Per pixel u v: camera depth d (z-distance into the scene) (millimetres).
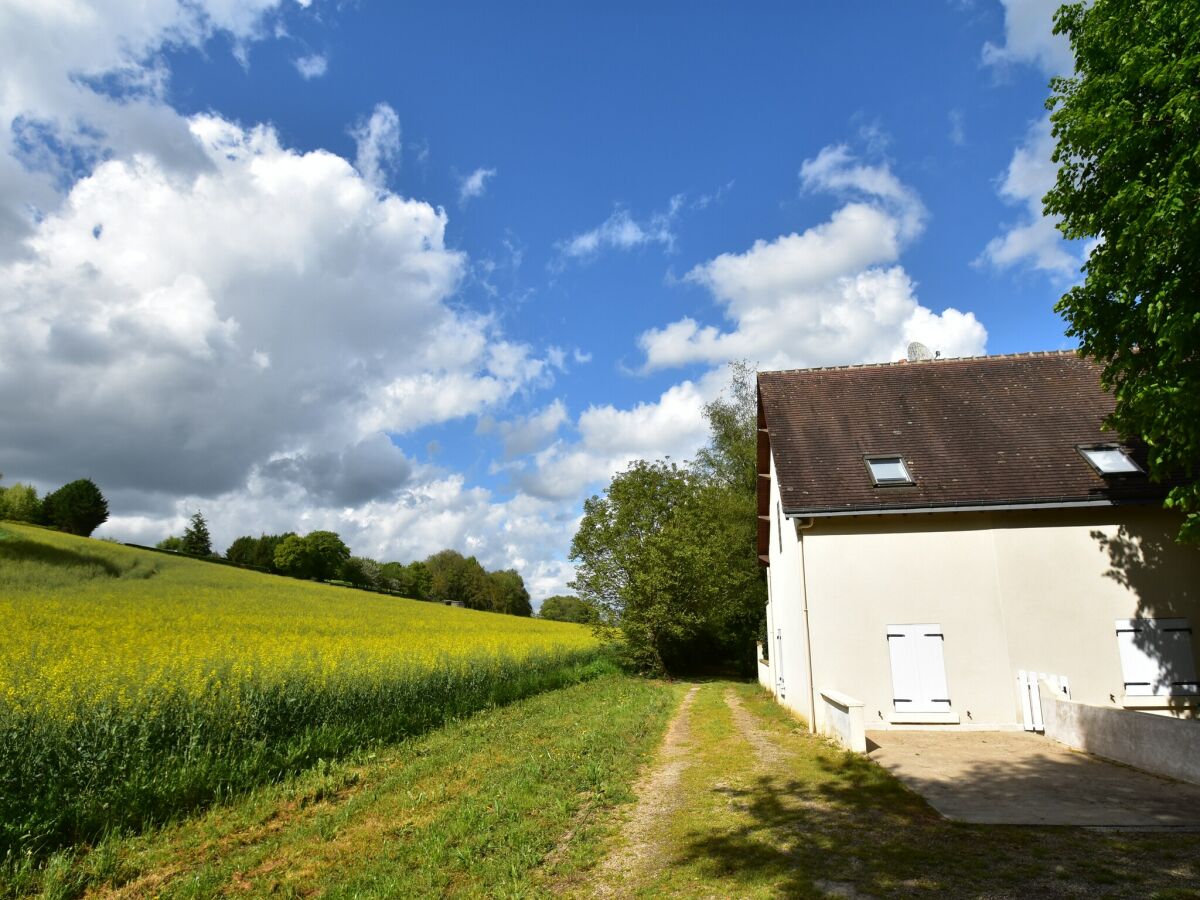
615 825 7098
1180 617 12688
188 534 90875
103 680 9969
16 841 6691
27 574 36531
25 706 8562
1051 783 8328
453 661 18438
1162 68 8109
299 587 57469
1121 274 9172
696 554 28875
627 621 29219
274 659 14648
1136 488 13031
